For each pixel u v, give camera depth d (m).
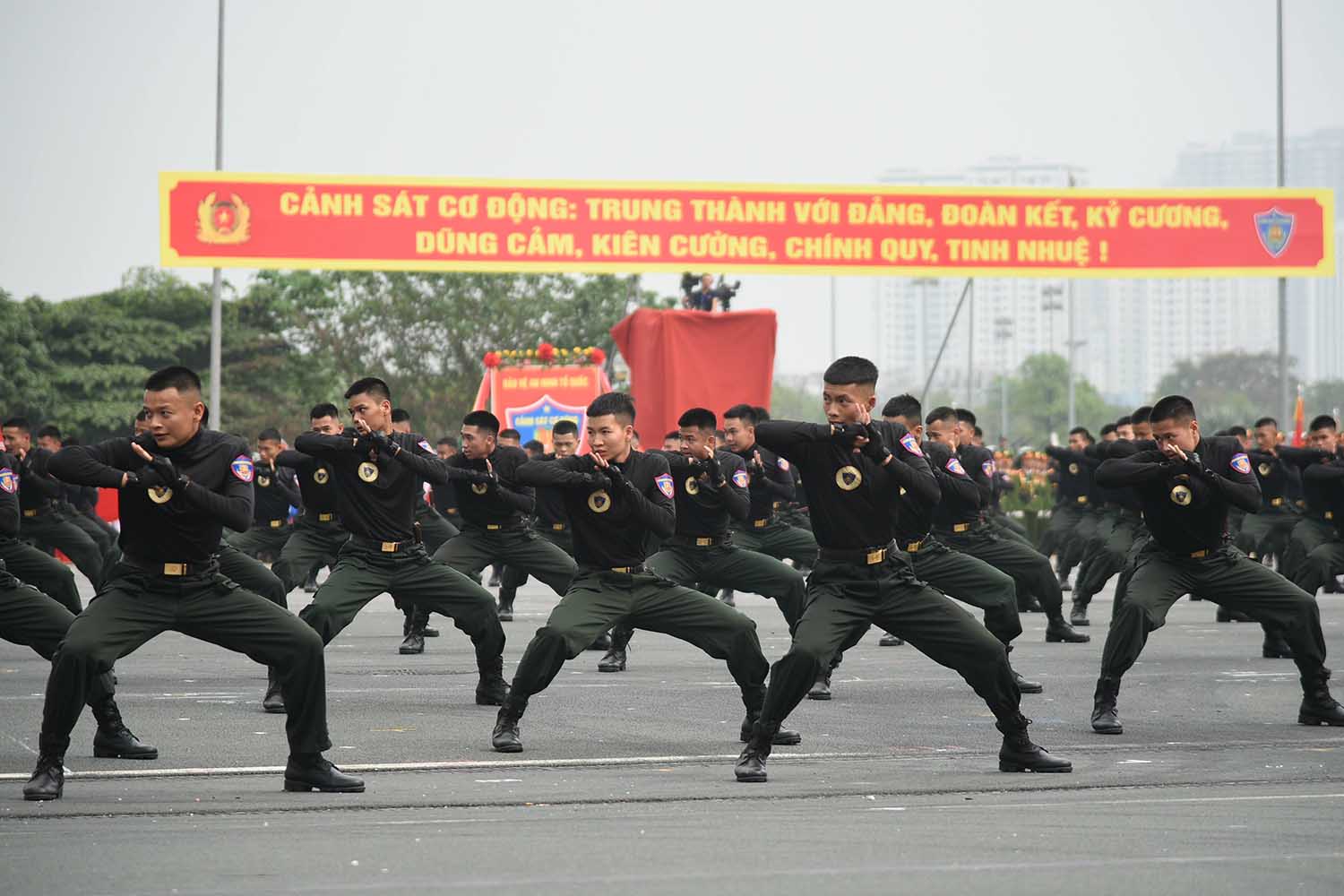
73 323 71.31
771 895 8.18
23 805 10.85
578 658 21.67
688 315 36.72
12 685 17.67
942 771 12.53
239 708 16.19
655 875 8.63
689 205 38.91
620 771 12.51
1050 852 9.27
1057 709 16.39
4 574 13.68
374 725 15.08
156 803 10.97
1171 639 24.17
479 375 76.88
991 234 40.09
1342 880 8.55
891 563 12.34
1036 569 22.73
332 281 77.88
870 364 12.33
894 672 19.83
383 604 31.28
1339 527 21.98
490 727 14.97
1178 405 15.12
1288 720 15.55
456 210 38.12
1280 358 44.53
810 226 39.34
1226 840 9.64
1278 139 46.06
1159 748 13.77
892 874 8.68
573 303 78.62
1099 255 40.41
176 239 37.19
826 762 13.04
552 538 25.41
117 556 30.12
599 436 13.89
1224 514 15.21
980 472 22.12
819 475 12.38
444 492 32.25
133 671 19.61
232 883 8.44
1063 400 177.62
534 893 8.22
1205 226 40.75
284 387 74.69
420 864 8.93
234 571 16.94
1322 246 40.94
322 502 20.81
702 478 18.44
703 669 20.17
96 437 70.88
